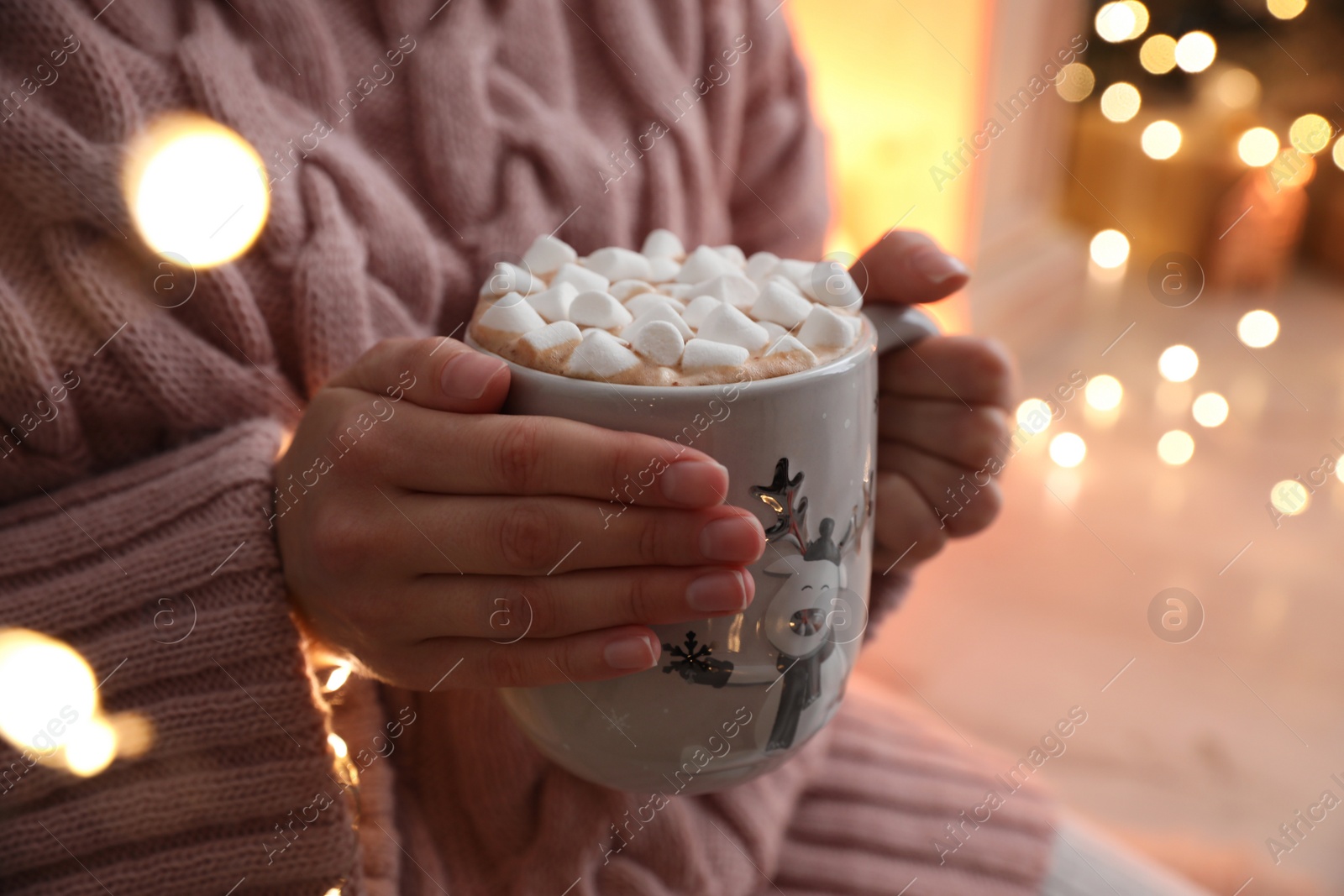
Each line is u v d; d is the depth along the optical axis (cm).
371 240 47
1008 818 59
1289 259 244
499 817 50
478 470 38
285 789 43
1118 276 235
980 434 49
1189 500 160
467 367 38
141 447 46
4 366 42
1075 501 160
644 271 43
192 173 44
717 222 60
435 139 49
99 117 43
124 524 43
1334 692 122
